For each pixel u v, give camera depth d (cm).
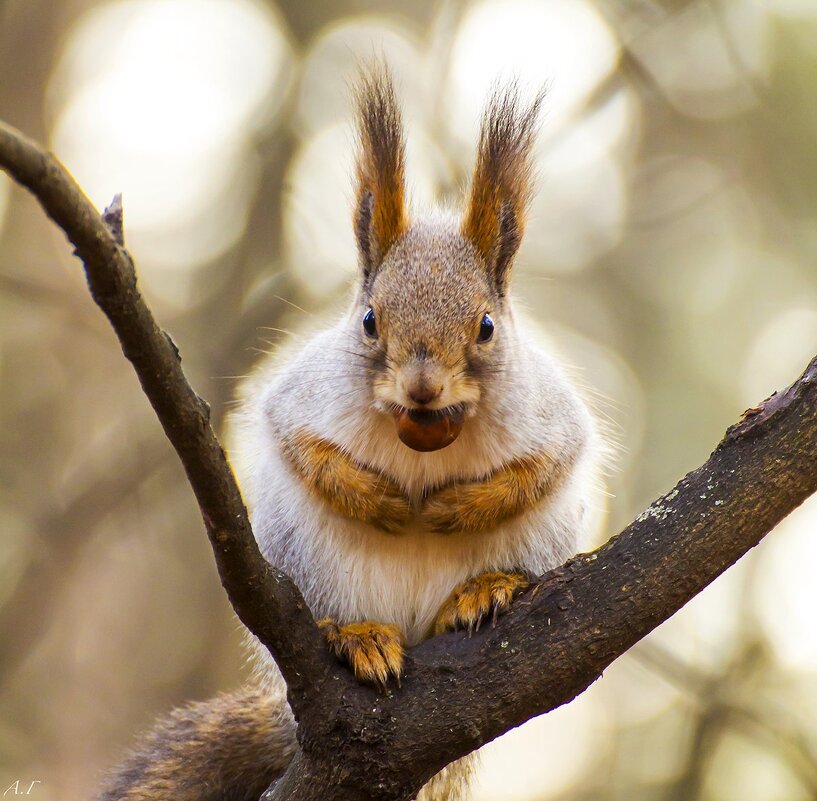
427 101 1590
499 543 775
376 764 623
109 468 1595
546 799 1739
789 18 1627
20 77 1739
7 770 1497
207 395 1486
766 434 632
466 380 726
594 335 1830
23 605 1482
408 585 786
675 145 1828
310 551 802
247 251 1611
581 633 627
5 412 1817
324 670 632
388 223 782
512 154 796
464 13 1627
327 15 1728
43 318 1830
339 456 765
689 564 624
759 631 1502
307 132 1658
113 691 1614
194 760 855
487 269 784
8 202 1811
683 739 1466
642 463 1728
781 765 1370
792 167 1708
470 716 627
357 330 771
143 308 511
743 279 1786
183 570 1677
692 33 1644
